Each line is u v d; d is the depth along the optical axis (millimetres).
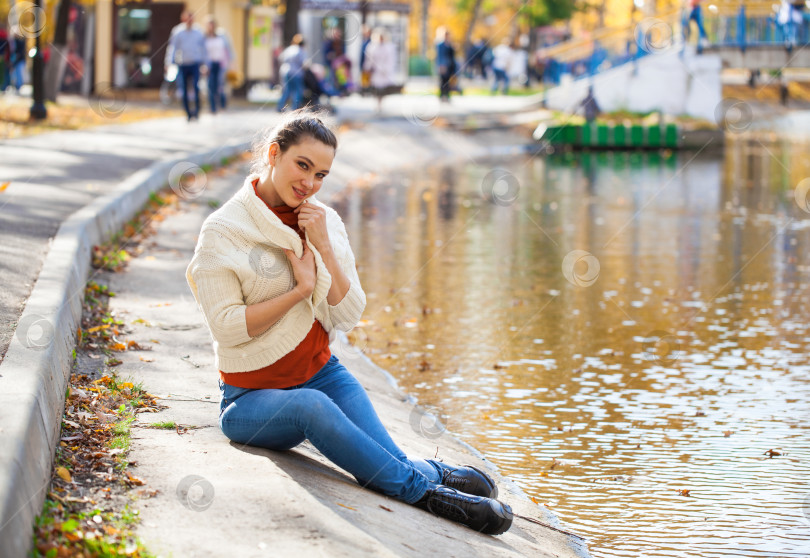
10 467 3051
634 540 4449
